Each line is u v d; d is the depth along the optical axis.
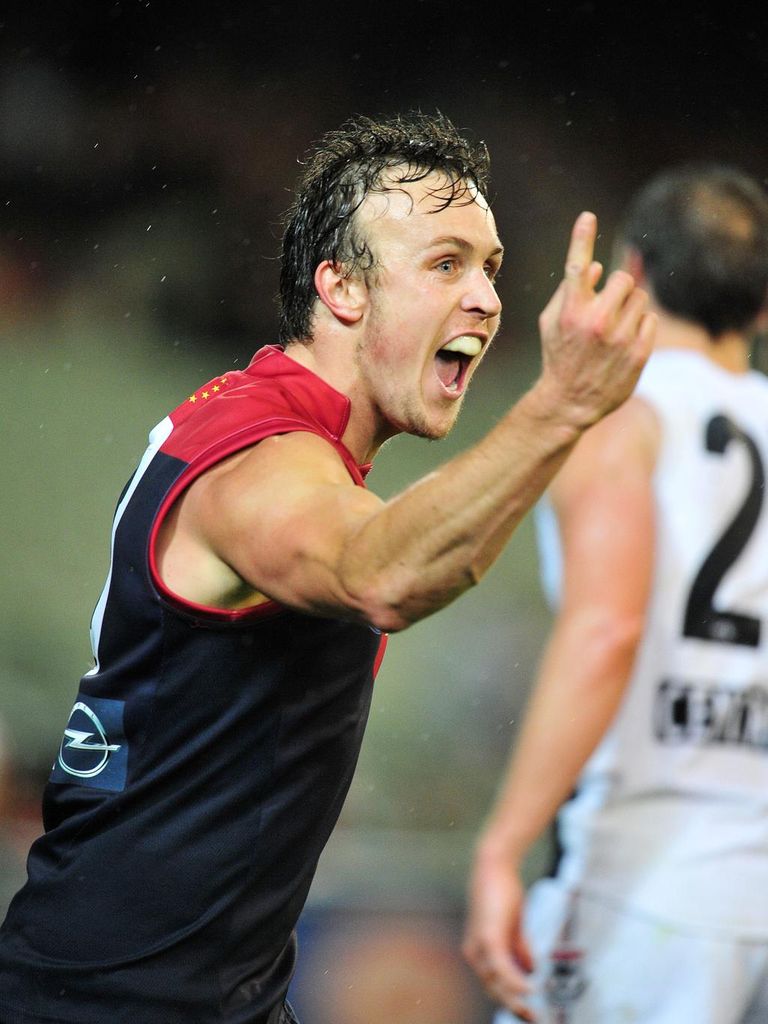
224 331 37.91
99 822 6.31
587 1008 8.66
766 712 8.87
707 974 8.46
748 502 8.95
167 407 36.03
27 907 6.48
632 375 4.76
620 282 4.76
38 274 37.38
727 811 8.66
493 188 41.47
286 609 5.89
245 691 6.03
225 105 39.69
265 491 5.38
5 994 6.36
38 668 28.64
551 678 8.23
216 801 6.20
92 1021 6.23
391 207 6.24
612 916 8.64
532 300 40.09
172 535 5.84
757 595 8.89
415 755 27.12
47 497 33.31
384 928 14.95
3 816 22.17
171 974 6.25
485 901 8.20
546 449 4.76
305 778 6.30
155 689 6.09
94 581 32.06
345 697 6.33
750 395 9.23
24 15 38.62
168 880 6.21
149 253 38.03
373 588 4.88
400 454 34.81
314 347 6.41
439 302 6.20
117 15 39.12
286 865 6.46
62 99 38.66
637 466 8.59
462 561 4.80
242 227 38.72
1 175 37.75
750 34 43.25
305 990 14.42
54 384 35.34
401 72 41.78
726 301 9.27
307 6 40.91
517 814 8.22
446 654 28.95
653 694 8.76
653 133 42.91
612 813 8.76
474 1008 14.67
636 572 8.31
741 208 9.30
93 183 38.34
